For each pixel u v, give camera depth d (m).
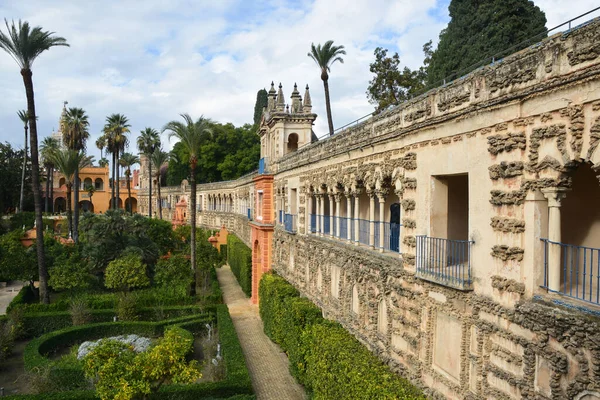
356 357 16.42
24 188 82.19
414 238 14.68
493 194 10.67
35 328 30.92
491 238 10.88
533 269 9.65
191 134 39.97
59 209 111.81
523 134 9.84
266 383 23.86
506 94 10.30
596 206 10.49
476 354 11.38
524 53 9.81
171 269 38.16
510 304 10.20
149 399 17.12
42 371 22.06
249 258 45.19
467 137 11.80
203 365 25.45
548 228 9.59
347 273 21.23
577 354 8.37
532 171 9.62
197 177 90.25
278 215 37.97
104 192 117.31
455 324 12.41
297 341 22.89
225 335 27.67
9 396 19.25
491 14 31.67
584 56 8.25
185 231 62.53
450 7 36.19
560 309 8.88
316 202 27.62
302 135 39.03
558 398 8.78
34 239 47.66
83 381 22.14
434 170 13.44
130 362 15.62
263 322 33.56
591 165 8.56
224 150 84.75
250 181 54.97
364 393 13.72
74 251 41.38
